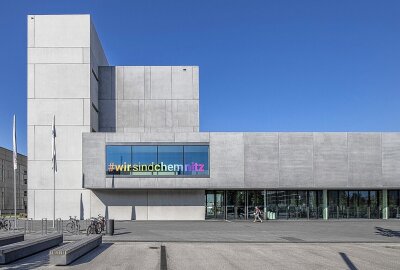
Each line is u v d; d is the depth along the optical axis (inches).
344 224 1396.4
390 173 1562.5
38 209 1573.6
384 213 1668.3
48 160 1588.3
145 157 1536.7
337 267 553.3
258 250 720.3
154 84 1764.3
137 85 1764.3
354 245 805.2
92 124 1640.0
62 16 1631.4
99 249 718.5
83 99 1605.6
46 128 1594.5
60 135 1593.3
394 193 1679.4
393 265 573.0
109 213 1601.9
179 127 1753.2
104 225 1027.3
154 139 1540.4
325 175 1547.7
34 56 1614.2
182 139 1542.8
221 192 1638.8
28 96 1600.6
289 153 1546.5
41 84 1606.8
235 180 1531.7
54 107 1600.6
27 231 1098.7
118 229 1153.4
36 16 1628.9
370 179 1557.6
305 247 767.7
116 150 1535.4
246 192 1646.2
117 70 1768.0
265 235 991.0
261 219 1542.8
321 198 1657.2
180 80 1768.0
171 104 1760.6
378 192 1679.4
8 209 3585.1
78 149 1593.3
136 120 1753.2
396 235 1007.0
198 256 640.4
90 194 1598.2
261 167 1537.9
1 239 679.7
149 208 1612.9
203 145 1541.6
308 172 1544.0
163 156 1537.9
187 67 1772.9
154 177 1529.3
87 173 1525.6
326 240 885.2
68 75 1611.7
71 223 1121.4
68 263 548.1
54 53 1616.6
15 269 517.3
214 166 1534.2
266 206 1641.2
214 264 567.5
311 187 1549.0
